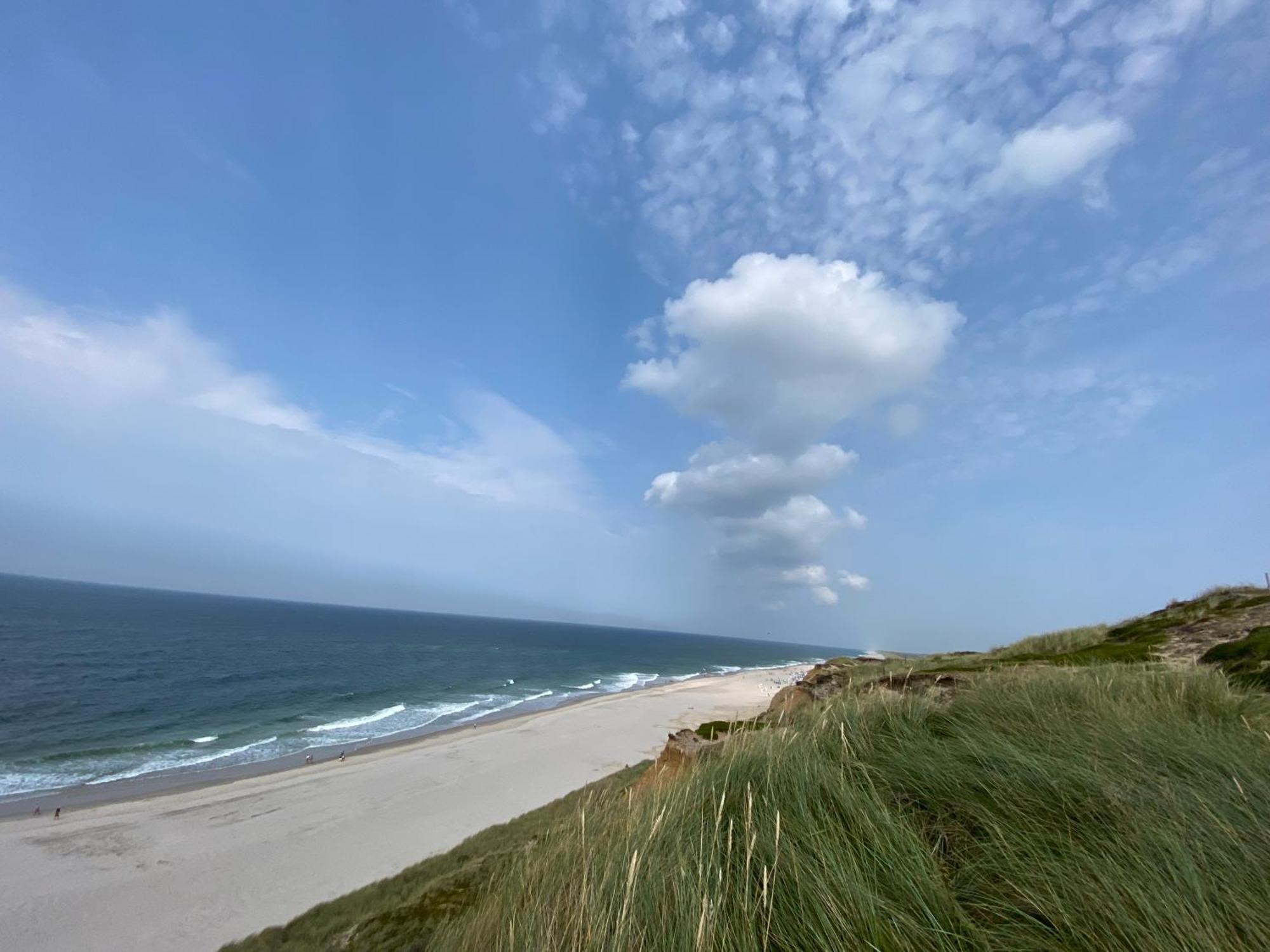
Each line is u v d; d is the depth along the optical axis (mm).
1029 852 2488
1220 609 16000
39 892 16172
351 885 17391
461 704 52094
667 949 2244
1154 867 2203
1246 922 1971
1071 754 3391
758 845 2711
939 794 3225
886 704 5039
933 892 2338
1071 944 2020
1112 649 14102
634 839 3076
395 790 25922
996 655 19266
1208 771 3068
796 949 2170
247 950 13156
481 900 3996
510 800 24984
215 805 23359
